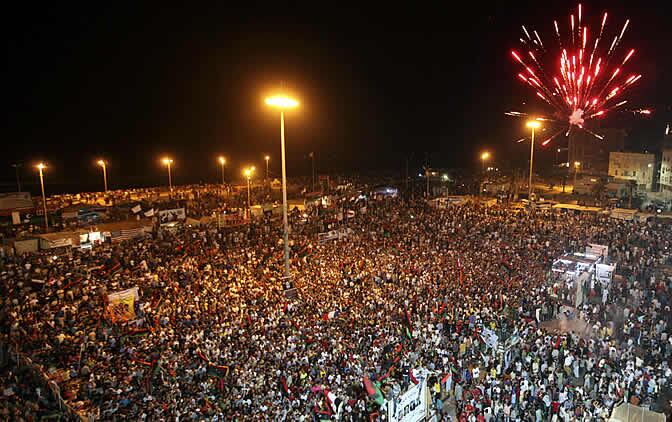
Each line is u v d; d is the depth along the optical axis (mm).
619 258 45312
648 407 25375
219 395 24188
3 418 21250
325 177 121188
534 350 29938
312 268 41500
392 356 28250
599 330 33344
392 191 91438
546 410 25547
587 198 84625
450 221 58844
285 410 23547
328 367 26609
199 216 66125
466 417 24906
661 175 101500
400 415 24531
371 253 46500
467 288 37750
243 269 39938
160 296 33875
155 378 25297
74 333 29109
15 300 32000
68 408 22531
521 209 67000
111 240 52000
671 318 33875
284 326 30344
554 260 44500
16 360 26328
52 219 64062
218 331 29234
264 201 80312
